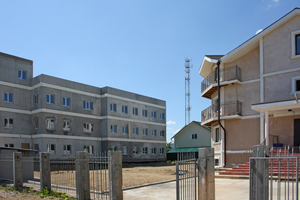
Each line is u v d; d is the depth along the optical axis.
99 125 34.03
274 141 17.03
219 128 20.77
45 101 28.27
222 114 20.27
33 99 29.19
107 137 33.41
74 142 30.55
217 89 21.62
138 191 10.62
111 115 34.53
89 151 32.41
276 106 14.48
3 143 26.27
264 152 5.32
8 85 27.56
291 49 17.11
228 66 20.64
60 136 29.12
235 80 19.33
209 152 5.93
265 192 5.23
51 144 28.25
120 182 7.39
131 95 38.22
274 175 11.98
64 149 29.47
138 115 39.06
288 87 16.95
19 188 11.12
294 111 16.16
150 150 40.41
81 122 31.81
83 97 32.44
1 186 11.85
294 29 17.09
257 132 18.62
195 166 6.13
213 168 5.91
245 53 19.89
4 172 12.94
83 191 8.27
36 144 27.98
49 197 8.95
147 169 25.52
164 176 17.20
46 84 28.42
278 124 17.11
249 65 19.64
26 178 13.28
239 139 19.34
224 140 19.89
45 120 28.03
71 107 30.83
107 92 34.31
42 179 9.93
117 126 35.19
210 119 21.27
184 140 46.25
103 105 34.41
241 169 14.41
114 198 7.18
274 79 17.59
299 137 16.14
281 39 17.58
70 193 9.72
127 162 35.94
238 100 19.80
